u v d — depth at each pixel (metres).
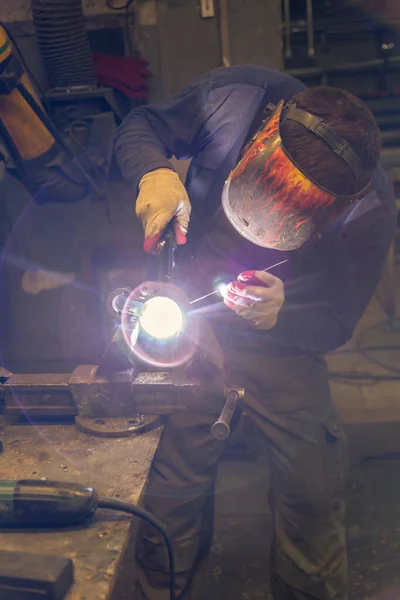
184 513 1.71
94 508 0.96
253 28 3.17
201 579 1.84
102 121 2.85
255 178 1.21
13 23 3.04
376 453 2.70
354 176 1.19
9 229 3.07
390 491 2.50
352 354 3.52
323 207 1.20
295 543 1.69
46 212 3.06
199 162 1.65
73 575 0.85
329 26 4.48
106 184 2.93
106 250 3.08
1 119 2.42
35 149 2.53
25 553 0.85
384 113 4.23
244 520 2.38
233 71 1.59
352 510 2.40
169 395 1.26
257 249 1.64
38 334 3.15
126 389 1.25
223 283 1.69
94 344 3.13
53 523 0.94
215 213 1.65
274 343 1.69
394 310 3.84
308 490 1.67
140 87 3.10
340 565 1.70
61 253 3.10
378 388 3.12
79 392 1.25
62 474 1.08
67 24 2.80
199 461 1.70
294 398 1.69
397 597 2.01
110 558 0.88
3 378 1.29
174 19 3.13
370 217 1.51
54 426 1.26
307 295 1.64
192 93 1.64
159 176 1.52
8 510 0.93
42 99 2.86
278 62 3.21
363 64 4.26
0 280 3.10
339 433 1.74
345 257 1.57
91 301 3.12
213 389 1.29
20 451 1.15
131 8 3.12
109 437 1.20
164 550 1.71
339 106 1.20
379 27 4.46
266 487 2.54
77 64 2.89
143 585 1.76
